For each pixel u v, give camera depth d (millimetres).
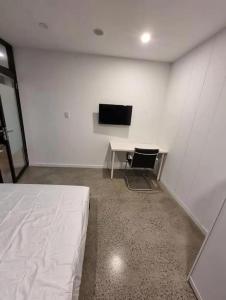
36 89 2932
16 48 2648
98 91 3059
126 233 1824
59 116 3152
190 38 2016
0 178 2295
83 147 3436
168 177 2883
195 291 1237
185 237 1834
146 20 1706
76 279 949
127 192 2701
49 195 1568
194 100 2242
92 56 2834
